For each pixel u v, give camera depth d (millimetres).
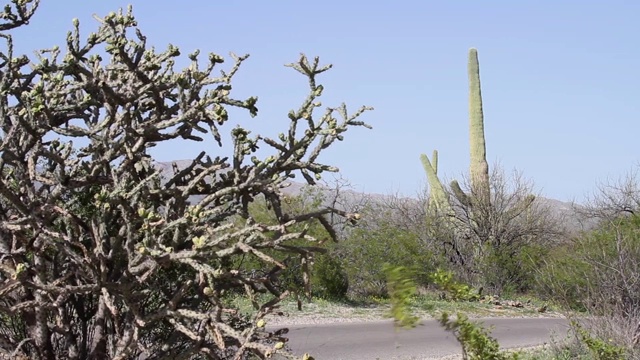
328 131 4770
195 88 4602
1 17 4816
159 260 4141
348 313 17219
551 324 17906
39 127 4363
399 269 3945
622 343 10914
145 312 4957
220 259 4699
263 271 5379
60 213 4535
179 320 4484
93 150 4668
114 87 4785
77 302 4938
